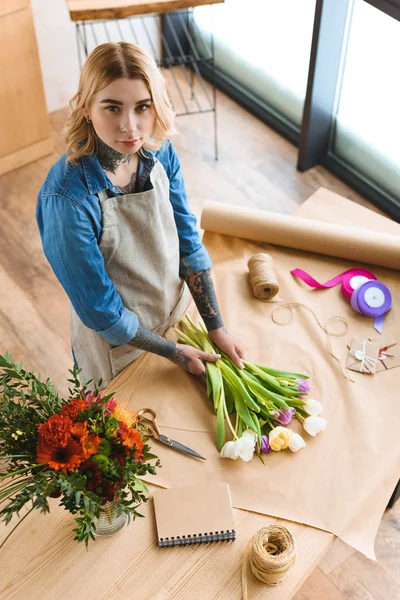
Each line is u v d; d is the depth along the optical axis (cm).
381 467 173
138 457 146
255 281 207
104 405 148
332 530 163
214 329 195
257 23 363
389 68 308
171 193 186
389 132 326
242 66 393
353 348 198
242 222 222
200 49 421
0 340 302
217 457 175
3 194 356
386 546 245
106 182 162
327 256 224
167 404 184
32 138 360
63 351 298
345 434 180
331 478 172
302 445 174
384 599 235
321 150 363
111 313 174
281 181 363
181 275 201
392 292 214
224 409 182
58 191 157
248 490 170
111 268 178
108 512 153
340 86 338
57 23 363
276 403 184
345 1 298
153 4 295
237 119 396
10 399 154
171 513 165
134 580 157
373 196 350
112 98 142
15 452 146
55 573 158
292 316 206
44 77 381
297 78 359
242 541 162
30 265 328
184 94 409
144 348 186
